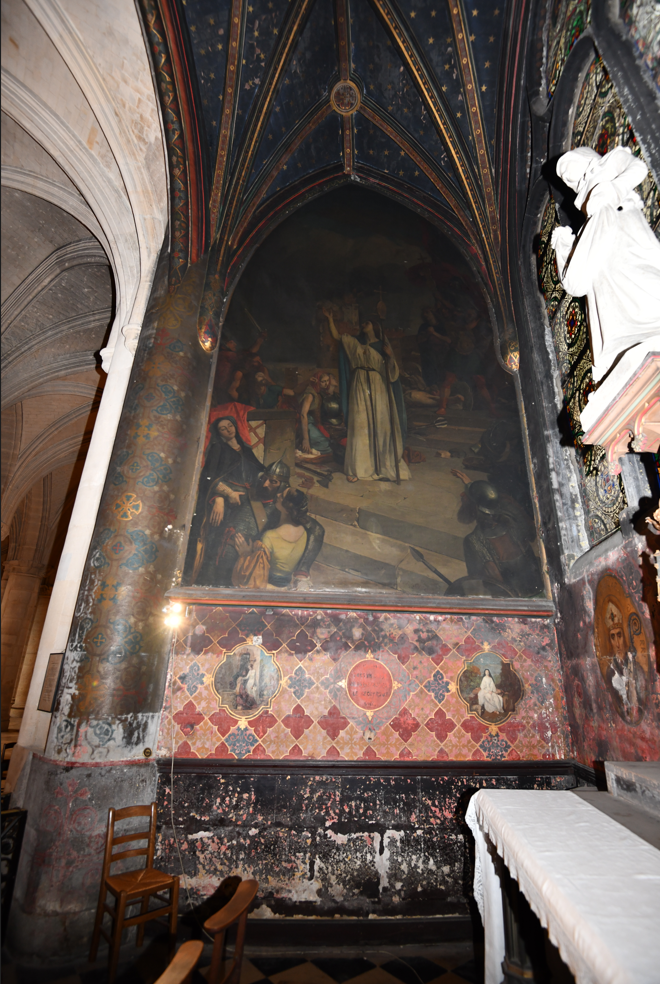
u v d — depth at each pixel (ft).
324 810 14.79
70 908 12.42
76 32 19.01
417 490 19.54
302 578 17.62
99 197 21.84
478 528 18.81
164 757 15.14
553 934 5.52
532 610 17.21
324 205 25.79
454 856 14.56
